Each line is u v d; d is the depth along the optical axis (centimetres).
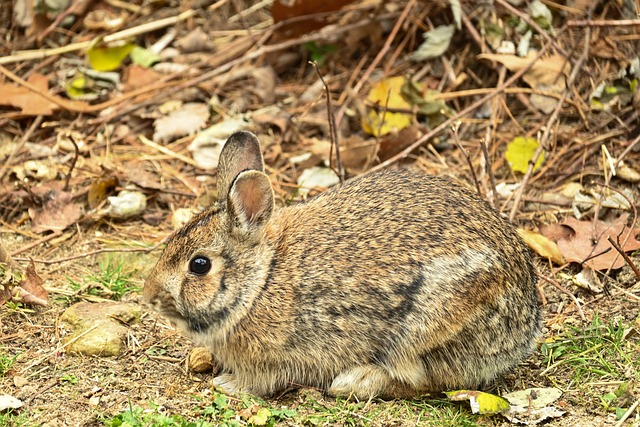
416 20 1469
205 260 888
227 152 954
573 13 1440
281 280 902
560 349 962
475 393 874
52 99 1414
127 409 877
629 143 1274
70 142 1370
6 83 1459
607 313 1025
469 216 916
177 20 1570
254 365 921
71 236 1208
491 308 883
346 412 883
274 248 914
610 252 1099
